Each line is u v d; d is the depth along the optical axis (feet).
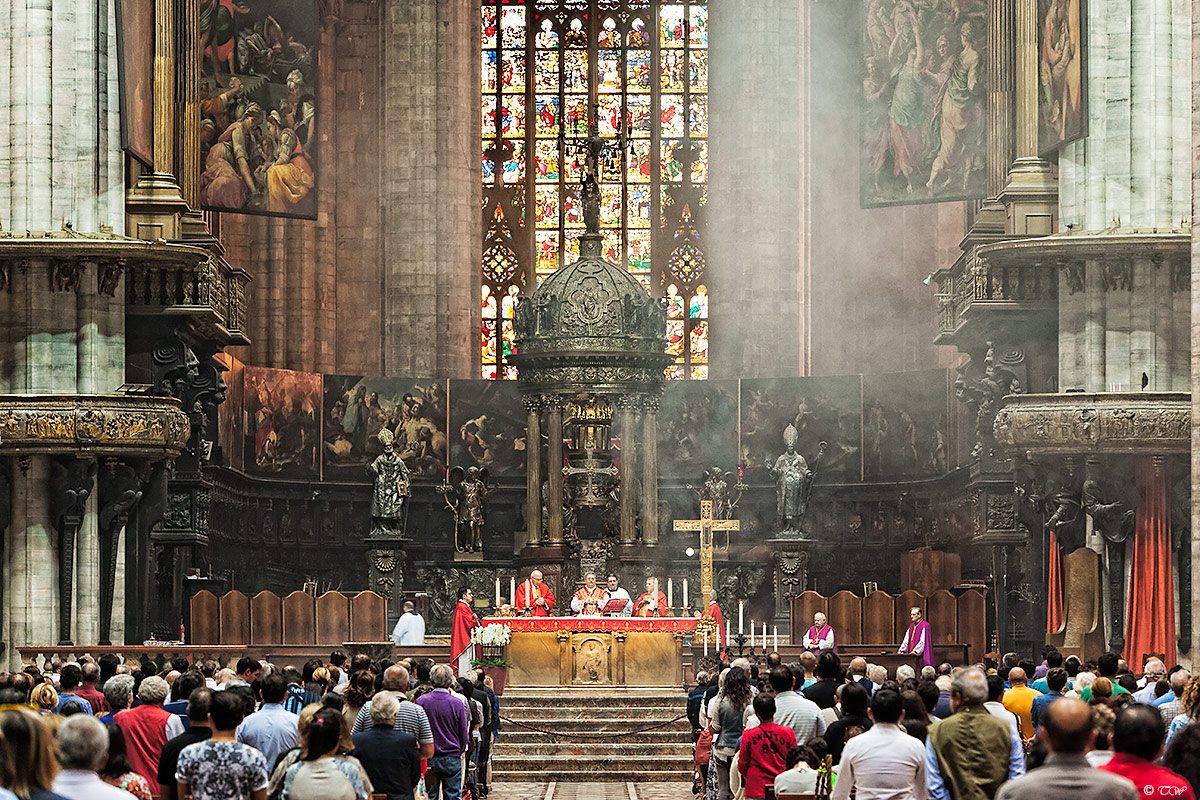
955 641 119.44
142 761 46.68
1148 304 104.99
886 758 39.45
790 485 149.18
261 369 153.48
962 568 143.64
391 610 149.79
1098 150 105.81
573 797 87.92
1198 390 76.02
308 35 123.44
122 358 111.75
